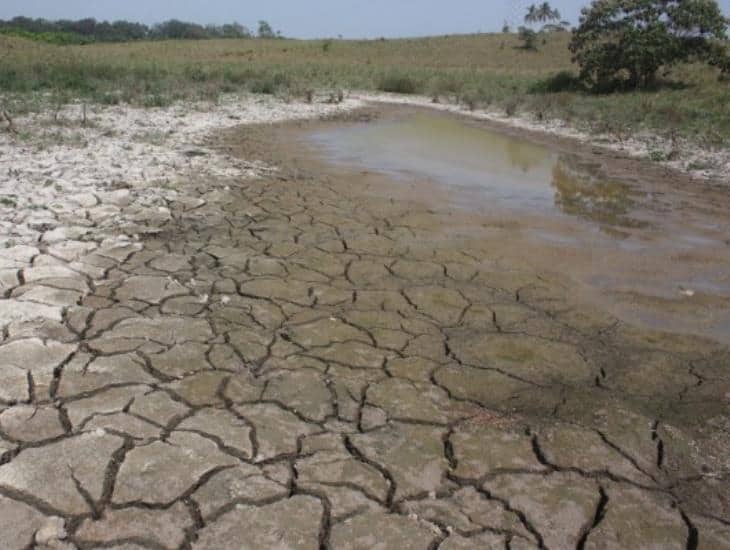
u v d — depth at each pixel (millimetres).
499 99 20250
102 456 2615
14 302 3889
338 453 2746
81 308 3920
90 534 2238
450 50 47469
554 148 11719
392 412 3072
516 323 4117
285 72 25781
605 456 2832
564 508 2510
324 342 3723
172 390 3125
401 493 2533
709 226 6648
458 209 6816
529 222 6465
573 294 4633
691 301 4605
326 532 2314
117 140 9539
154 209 6078
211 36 86375
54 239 5008
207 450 2699
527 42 46250
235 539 2258
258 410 3016
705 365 3688
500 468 2715
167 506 2385
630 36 20234
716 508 2551
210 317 3945
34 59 21547
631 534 2398
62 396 3002
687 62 20625
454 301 4406
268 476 2574
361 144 10977
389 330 3926
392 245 5504
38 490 2412
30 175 6852
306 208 6504
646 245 5895
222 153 9242
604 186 8484
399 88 24266
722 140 11664
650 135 12812
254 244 5344
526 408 3176
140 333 3666
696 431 3051
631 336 4016
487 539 2332
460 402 3197
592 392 3352
